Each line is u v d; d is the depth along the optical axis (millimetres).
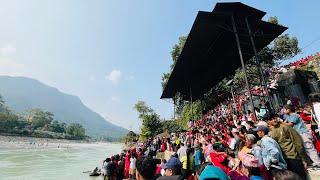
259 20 14820
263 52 33062
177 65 20703
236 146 8234
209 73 22844
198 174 4270
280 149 4789
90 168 31078
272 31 15820
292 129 5344
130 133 64062
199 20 14023
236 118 17781
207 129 18094
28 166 32531
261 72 14172
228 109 23766
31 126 148125
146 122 47281
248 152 5156
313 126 7668
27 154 53156
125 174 13250
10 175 24719
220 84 31234
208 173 2711
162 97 32781
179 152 10445
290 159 4996
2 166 31719
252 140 5375
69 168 30875
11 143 88312
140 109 58188
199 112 33500
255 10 14070
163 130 45906
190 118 35531
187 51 17984
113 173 12711
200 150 8984
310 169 6082
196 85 26562
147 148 22562
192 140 17047
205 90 28062
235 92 25484
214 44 17109
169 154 18984
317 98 7695
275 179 2498
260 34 15852
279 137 5289
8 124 121250
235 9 13914
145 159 3436
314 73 17641
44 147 86562
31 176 24047
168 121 47688
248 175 4230
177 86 27156
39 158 45094
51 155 53531
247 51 18281
